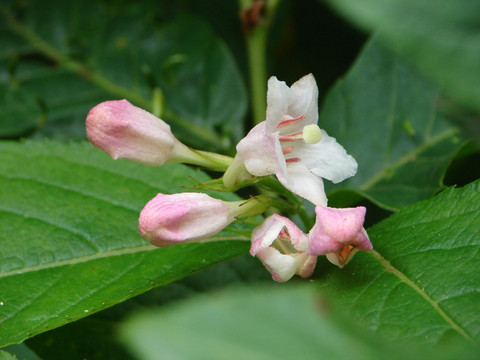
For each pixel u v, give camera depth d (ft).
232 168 0.52
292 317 0.23
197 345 0.22
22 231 0.60
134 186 0.64
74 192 0.63
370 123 0.70
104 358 0.56
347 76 0.71
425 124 0.69
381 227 0.53
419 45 0.22
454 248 0.49
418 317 0.44
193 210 0.51
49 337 0.56
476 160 0.62
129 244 0.59
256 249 0.49
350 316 0.46
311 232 0.48
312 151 0.52
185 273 0.55
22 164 0.65
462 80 0.22
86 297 0.55
